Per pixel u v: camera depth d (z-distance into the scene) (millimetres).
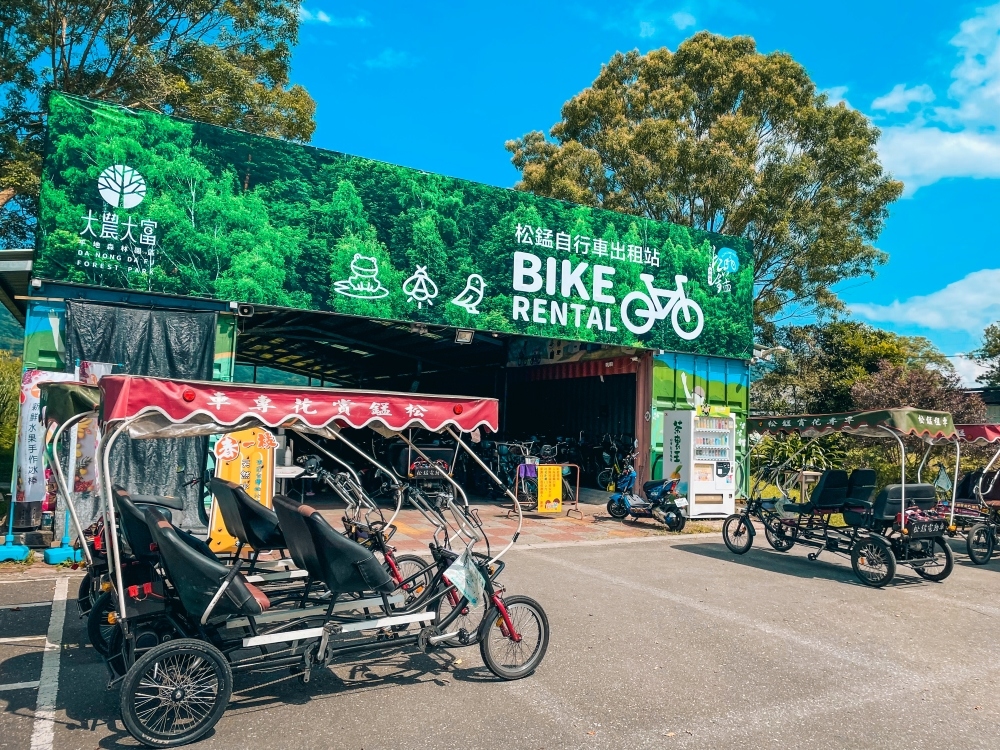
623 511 12266
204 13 16891
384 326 15391
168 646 3740
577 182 22781
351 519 6039
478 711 4230
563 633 5773
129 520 4523
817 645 5672
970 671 5188
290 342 19594
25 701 4266
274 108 18141
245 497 5391
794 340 24938
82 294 8766
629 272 13141
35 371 8250
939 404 16062
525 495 13961
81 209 8633
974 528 9555
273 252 9812
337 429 5113
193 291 9258
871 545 7992
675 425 12703
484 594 5184
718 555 9477
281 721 4047
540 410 19453
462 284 11406
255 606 4109
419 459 12789
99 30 16016
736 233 21484
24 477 8062
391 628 4871
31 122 16031
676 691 4621
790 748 3861
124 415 3836
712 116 22828
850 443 16938
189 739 3750
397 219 10836
